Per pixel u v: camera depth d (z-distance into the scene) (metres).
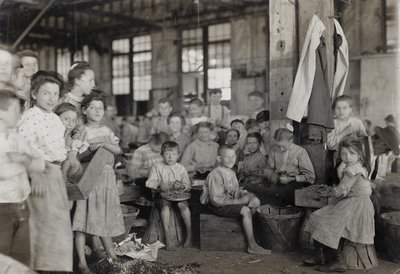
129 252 4.49
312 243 4.83
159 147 6.87
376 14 9.85
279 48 5.73
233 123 8.19
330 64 5.66
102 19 13.81
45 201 3.58
